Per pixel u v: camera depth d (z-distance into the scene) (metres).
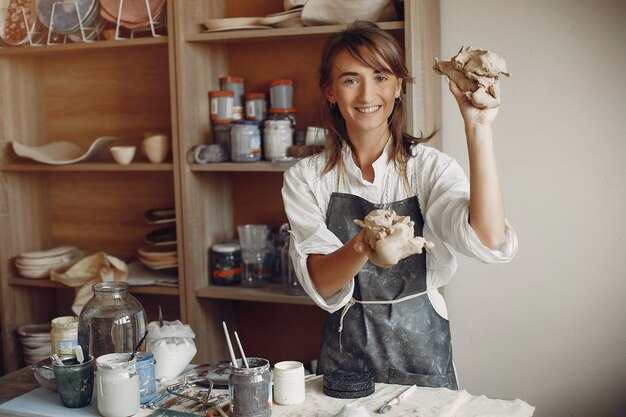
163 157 3.16
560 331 2.87
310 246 1.99
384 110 2.06
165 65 3.36
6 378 2.06
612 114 2.72
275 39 3.04
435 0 2.80
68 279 3.26
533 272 2.88
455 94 1.71
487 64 1.66
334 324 2.14
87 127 3.55
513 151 2.86
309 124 3.14
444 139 2.94
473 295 2.97
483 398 1.76
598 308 2.81
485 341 2.98
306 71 3.12
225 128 3.07
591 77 2.73
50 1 3.21
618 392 2.81
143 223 3.51
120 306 1.88
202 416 1.68
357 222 1.57
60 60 3.56
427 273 2.11
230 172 3.33
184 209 3.01
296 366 1.80
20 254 3.52
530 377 2.93
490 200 1.71
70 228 3.65
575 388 2.87
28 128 3.54
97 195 3.58
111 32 3.17
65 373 1.76
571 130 2.77
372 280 2.08
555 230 2.83
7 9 3.33
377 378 2.08
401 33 2.75
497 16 2.81
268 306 3.34
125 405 1.68
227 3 3.22
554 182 2.81
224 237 3.29
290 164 2.83
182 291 3.07
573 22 2.73
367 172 2.14
